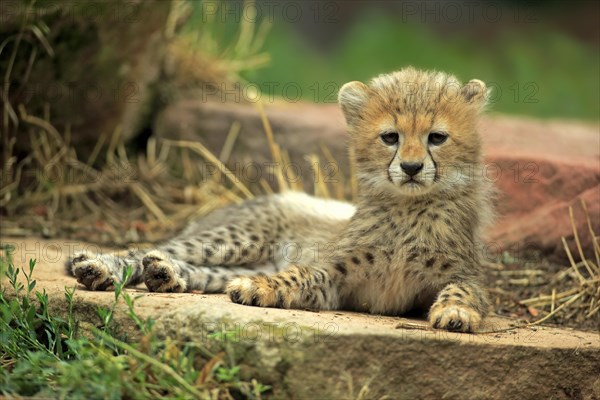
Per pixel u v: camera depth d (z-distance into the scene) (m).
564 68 26.12
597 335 9.62
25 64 12.79
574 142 14.67
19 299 9.09
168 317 8.09
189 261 10.59
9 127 13.23
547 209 12.17
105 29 13.27
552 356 8.52
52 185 13.66
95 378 7.33
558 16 32.28
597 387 8.80
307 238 11.07
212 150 14.93
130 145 15.13
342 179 14.16
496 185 12.55
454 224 9.71
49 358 8.06
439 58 25.69
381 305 9.86
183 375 7.59
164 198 14.47
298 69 23.50
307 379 7.60
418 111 9.58
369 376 7.76
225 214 11.66
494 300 11.15
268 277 9.08
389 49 26.06
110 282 9.21
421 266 9.62
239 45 18.02
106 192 14.20
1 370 7.91
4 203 13.16
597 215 11.51
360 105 10.20
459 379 8.08
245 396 7.61
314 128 14.70
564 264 11.73
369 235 9.73
